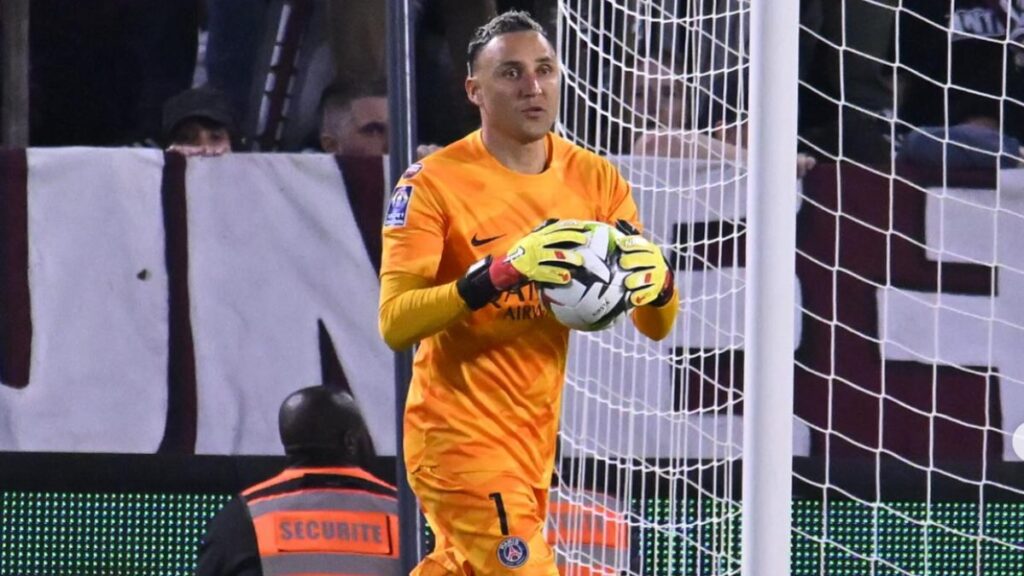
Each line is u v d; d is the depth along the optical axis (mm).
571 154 12578
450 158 12203
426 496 12445
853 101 20609
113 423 17625
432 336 12320
